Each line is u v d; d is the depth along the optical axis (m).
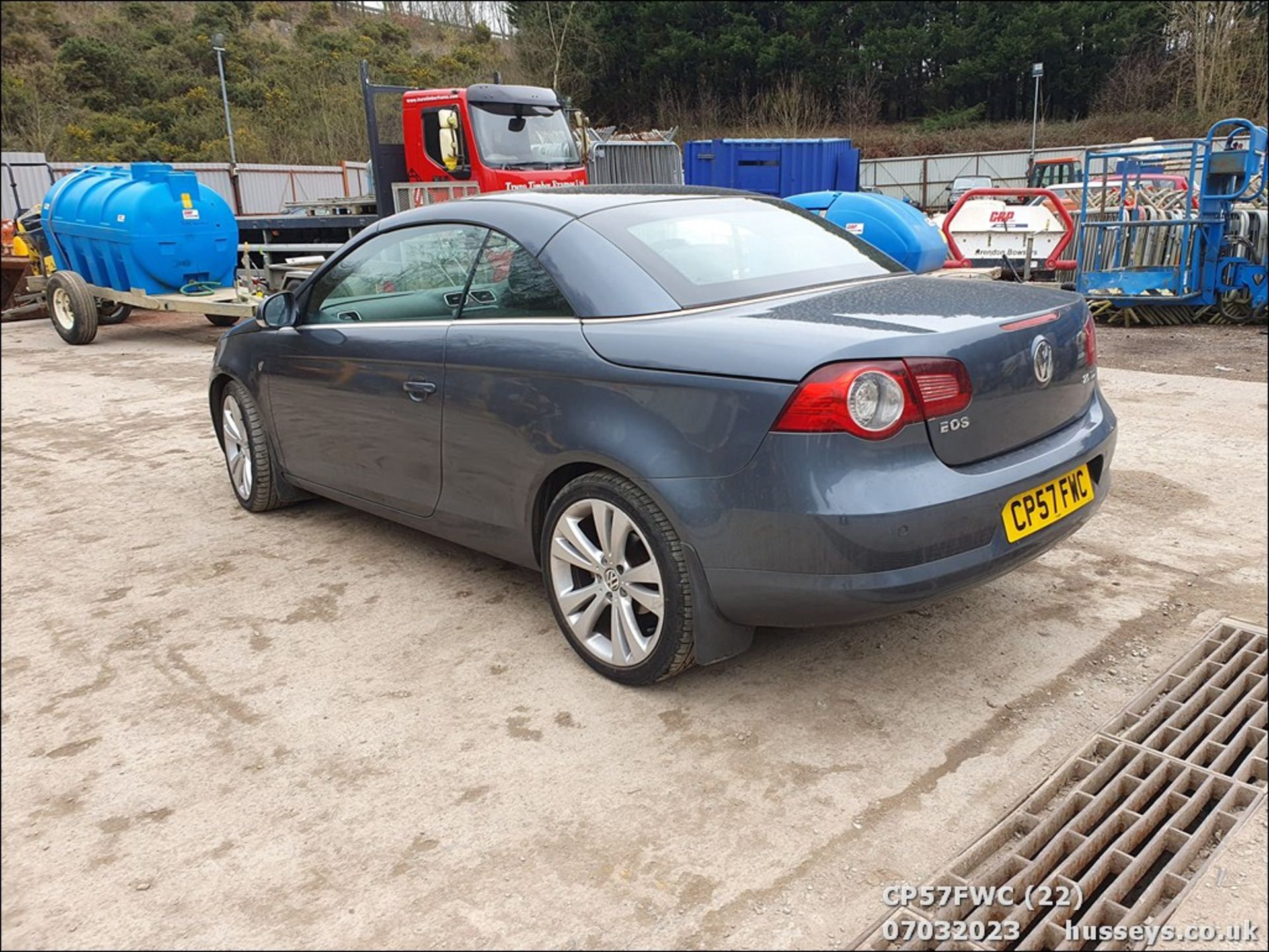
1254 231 9.22
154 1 49.12
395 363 3.49
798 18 43.38
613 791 2.48
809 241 3.41
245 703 2.99
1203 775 2.48
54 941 2.05
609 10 42.66
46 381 8.89
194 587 3.91
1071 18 40.53
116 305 12.40
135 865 2.28
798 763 2.57
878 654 3.13
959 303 2.80
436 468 3.44
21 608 3.78
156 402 7.73
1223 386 6.66
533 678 3.06
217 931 2.07
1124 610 3.37
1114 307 10.04
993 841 2.25
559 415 2.89
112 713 2.96
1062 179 16.56
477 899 2.13
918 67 44.31
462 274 3.32
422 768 2.62
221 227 10.47
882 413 2.35
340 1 54.66
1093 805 2.36
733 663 3.11
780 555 2.46
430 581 3.88
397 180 11.07
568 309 2.95
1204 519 4.16
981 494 2.48
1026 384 2.65
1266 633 3.16
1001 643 3.17
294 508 4.93
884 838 2.27
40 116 34.25
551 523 3.04
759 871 2.18
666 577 2.71
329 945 2.02
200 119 37.38
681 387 2.59
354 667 3.19
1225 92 32.97
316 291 4.02
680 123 41.47
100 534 4.62
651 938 2.00
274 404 4.30
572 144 10.93
